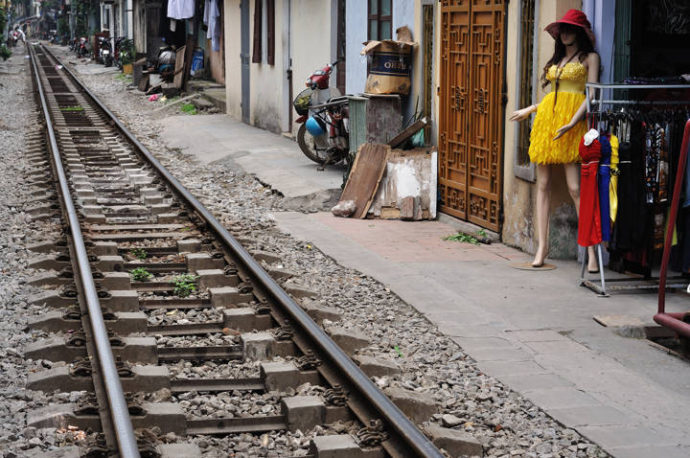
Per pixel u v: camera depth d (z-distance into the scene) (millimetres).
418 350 6797
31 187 13602
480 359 6547
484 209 10930
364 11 15336
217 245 9898
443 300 8023
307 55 19047
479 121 10945
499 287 8508
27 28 169625
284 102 21031
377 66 13195
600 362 6516
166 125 24781
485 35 10695
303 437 5363
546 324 7391
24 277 8609
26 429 5184
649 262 8398
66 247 9703
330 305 7949
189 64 33062
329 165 16047
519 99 9953
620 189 8266
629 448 5020
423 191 11859
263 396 5930
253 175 15523
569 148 8711
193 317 7625
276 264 9422
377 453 5023
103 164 16438
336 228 11281
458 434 5199
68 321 7082
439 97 11984
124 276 8430
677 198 6914
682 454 4941
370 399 5398
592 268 8883
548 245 9500
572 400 5758
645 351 6824
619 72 8867
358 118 13539
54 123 23734
